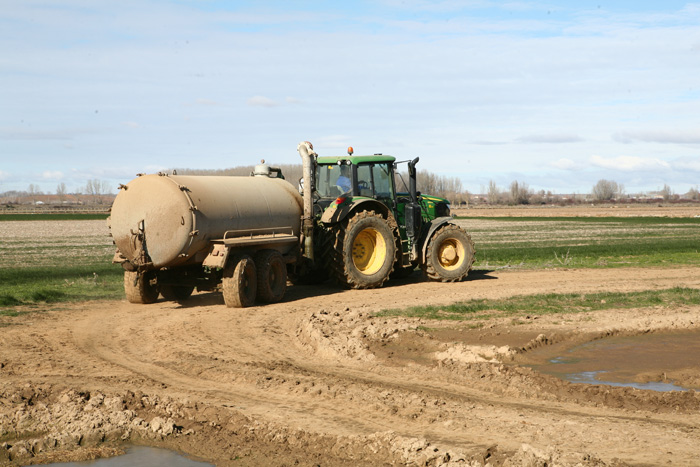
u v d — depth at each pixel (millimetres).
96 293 16078
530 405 7465
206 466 5949
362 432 6520
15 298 14797
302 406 7398
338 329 11445
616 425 6668
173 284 14312
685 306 13695
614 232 45344
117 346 10508
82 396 7773
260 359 9641
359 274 16172
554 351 10234
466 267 18016
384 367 9156
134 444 6504
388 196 17312
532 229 50219
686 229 49062
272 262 14500
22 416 7086
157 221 13250
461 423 6691
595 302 14219
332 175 16844
